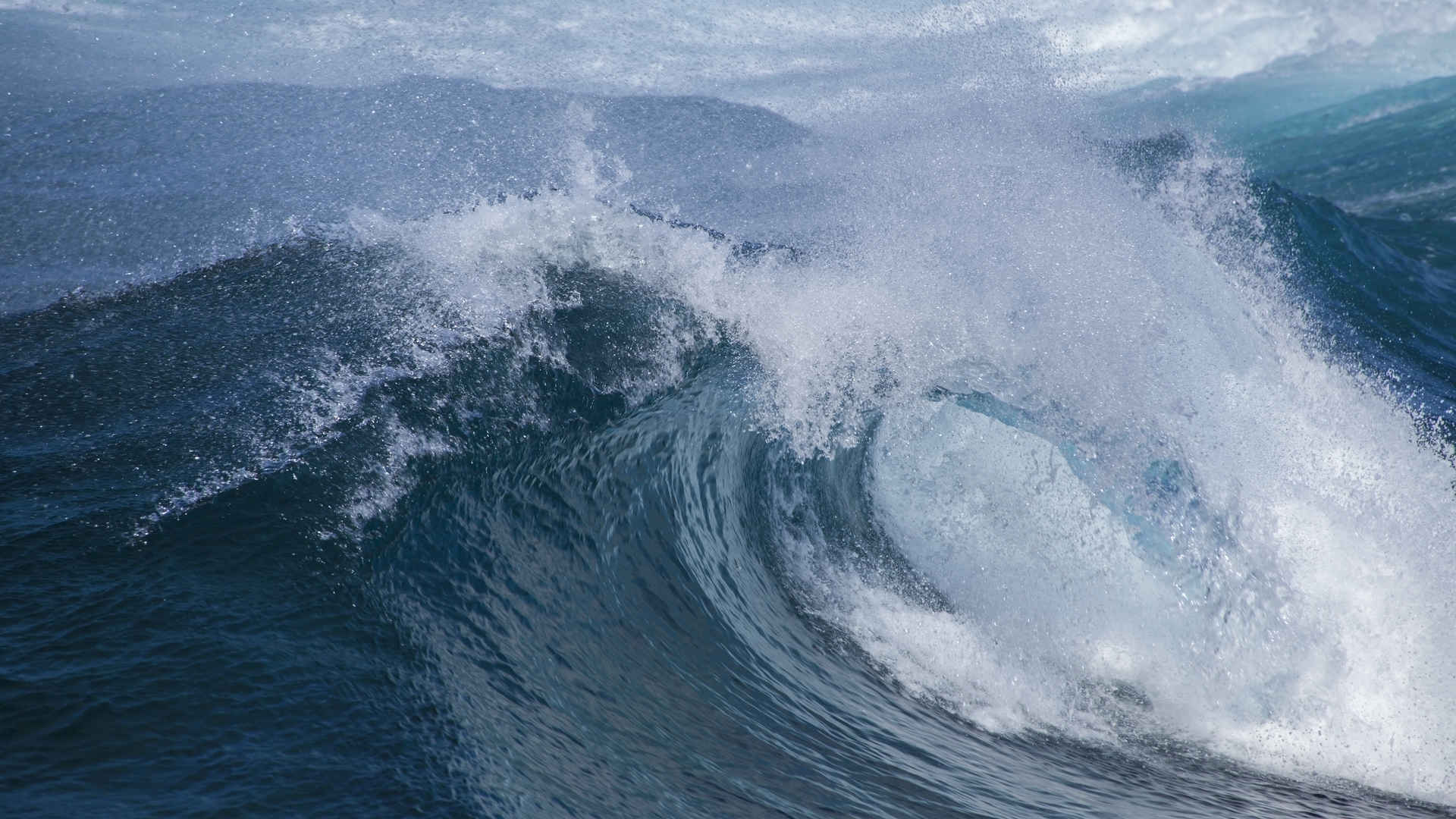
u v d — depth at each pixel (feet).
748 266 21.83
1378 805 12.93
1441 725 14.69
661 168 29.12
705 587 14.97
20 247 20.11
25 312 17.11
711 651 13.19
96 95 29.58
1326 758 14.24
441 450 13.96
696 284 20.92
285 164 25.91
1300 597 16.49
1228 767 13.52
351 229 21.67
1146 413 19.39
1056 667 15.72
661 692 11.46
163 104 29.55
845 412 20.08
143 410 13.58
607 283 20.11
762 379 19.93
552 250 20.77
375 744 8.23
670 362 18.83
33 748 7.32
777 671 13.38
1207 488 18.02
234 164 25.67
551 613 12.09
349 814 7.30
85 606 9.17
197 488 11.42
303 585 10.33
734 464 18.19
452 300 18.15
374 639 9.85
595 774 8.93
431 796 7.72
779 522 17.90
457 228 21.27
